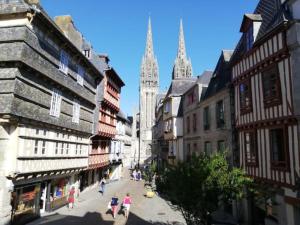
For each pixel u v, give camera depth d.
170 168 12.16
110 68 29.62
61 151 19.00
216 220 15.70
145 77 101.62
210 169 11.05
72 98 20.73
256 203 13.90
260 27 14.13
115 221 16.47
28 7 13.89
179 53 100.50
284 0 12.85
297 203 10.33
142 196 26.31
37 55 15.16
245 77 14.73
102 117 29.45
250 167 14.05
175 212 19.20
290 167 10.88
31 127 15.02
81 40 26.20
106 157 33.22
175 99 30.98
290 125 10.95
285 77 11.23
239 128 15.46
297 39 10.54
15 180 13.91
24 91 14.12
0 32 14.07
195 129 24.05
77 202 22.33
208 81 23.78
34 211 16.17
